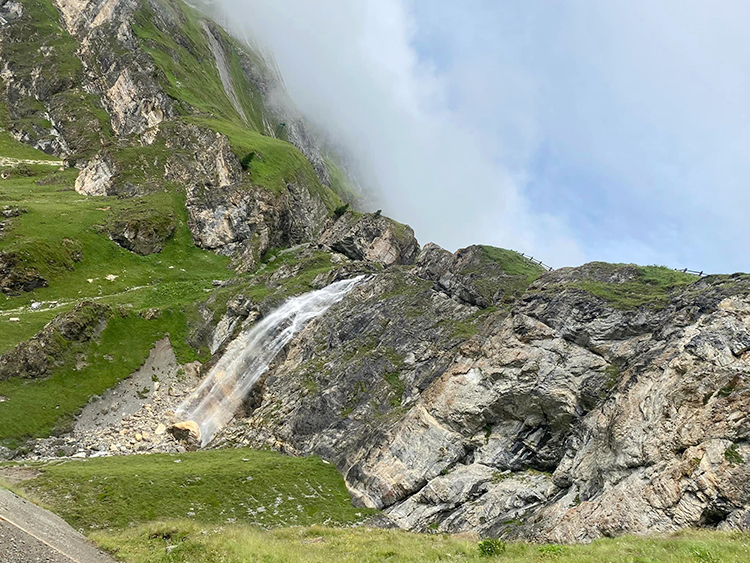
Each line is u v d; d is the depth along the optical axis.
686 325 48.69
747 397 37.06
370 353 84.06
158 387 87.94
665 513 36.56
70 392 79.31
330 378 81.88
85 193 158.25
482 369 62.09
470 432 60.28
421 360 80.44
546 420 56.12
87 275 118.06
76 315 91.25
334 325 96.38
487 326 72.56
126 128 187.12
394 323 90.88
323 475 63.62
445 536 45.16
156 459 65.06
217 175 163.75
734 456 35.22
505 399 58.06
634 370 47.22
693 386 40.75
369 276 117.94
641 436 42.00
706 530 32.78
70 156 179.38
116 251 130.38
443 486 54.59
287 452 71.75
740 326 41.56
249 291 113.56
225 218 153.50
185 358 96.56
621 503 39.34
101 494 49.59
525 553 30.11
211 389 88.31
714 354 41.00
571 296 61.34
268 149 189.88
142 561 29.91
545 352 58.16
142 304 109.94
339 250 155.50
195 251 145.50
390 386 77.06
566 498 45.38
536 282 79.81
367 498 58.75
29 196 146.50
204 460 65.62
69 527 38.12
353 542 36.75
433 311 91.56
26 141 190.50
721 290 48.53
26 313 96.56
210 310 107.81
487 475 54.66
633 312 55.84
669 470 38.19
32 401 74.62
